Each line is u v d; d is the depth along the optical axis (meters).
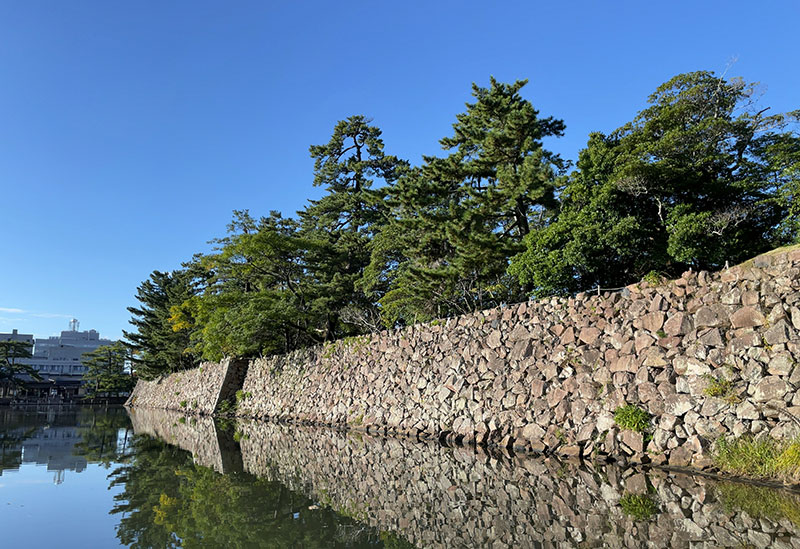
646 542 5.64
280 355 28.53
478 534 6.27
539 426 12.33
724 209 12.45
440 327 17.00
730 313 9.50
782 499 7.09
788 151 12.32
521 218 16.67
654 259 12.92
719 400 9.07
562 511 7.07
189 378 42.12
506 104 16.75
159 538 6.50
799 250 8.94
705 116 13.79
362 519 7.18
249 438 18.33
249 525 7.01
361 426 19.22
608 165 13.74
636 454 10.03
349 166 30.81
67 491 9.45
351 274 26.52
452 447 13.91
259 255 24.86
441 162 17.41
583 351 11.98
